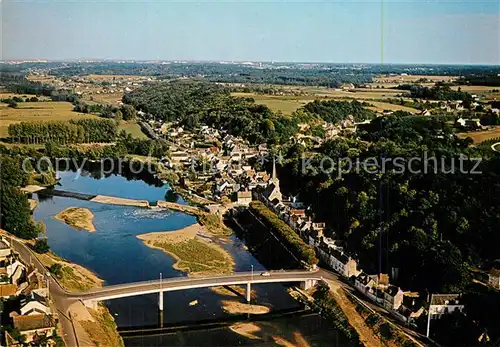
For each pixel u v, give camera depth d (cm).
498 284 18725
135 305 19738
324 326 18612
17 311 16250
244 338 17712
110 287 19325
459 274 18875
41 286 18150
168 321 18638
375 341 17275
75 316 17000
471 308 17600
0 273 19075
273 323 18762
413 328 17462
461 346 16388
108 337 16738
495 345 16262
